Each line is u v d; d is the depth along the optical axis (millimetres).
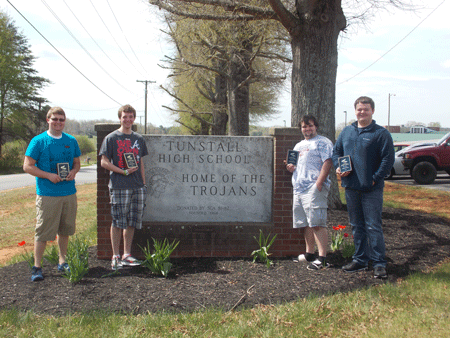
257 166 5332
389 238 5918
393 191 12305
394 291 3832
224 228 5242
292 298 3787
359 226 4574
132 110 4629
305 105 7605
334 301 3654
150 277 4387
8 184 21672
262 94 27453
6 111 38188
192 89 25172
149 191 5297
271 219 5332
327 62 7559
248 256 5238
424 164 14828
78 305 3609
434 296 3691
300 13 7559
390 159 4293
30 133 42562
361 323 3229
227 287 4062
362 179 4410
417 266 4684
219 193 5332
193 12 9859
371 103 4449
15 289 3986
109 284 4137
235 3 8281
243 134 17562
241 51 14680
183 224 5230
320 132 7586
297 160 4828
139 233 5215
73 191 4465
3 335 3039
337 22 7625
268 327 3164
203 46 13836
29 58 43375
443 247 5500
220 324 3250
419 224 6887
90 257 5242
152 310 3529
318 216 4578
